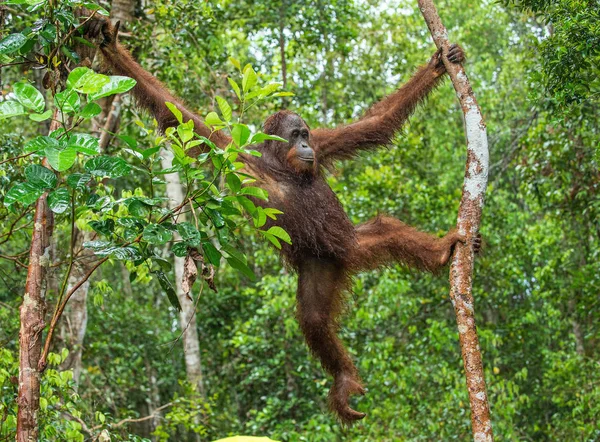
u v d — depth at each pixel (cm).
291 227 588
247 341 1371
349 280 633
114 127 874
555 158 1039
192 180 408
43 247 413
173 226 402
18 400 386
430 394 1222
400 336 1433
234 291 1650
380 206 1286
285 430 1245
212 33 1035
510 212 1644
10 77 1109
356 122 667
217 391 1634
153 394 1648
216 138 563
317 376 1402
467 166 495
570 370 1366
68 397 670
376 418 1203
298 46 1248
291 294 1237
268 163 607
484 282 1452
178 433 1634
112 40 523
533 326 1712
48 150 346
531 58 1087
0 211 642
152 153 404
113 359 1495
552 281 1438
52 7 441
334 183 1308
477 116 503
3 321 873
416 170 1533
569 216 1149
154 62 952
